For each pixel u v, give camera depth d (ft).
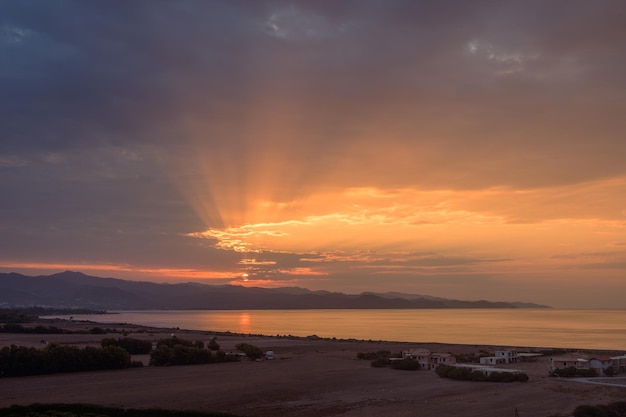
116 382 298.76
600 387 284.41
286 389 279.28
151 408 229.25
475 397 257.55
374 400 250.57
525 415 219.20
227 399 253.03
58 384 291.79
